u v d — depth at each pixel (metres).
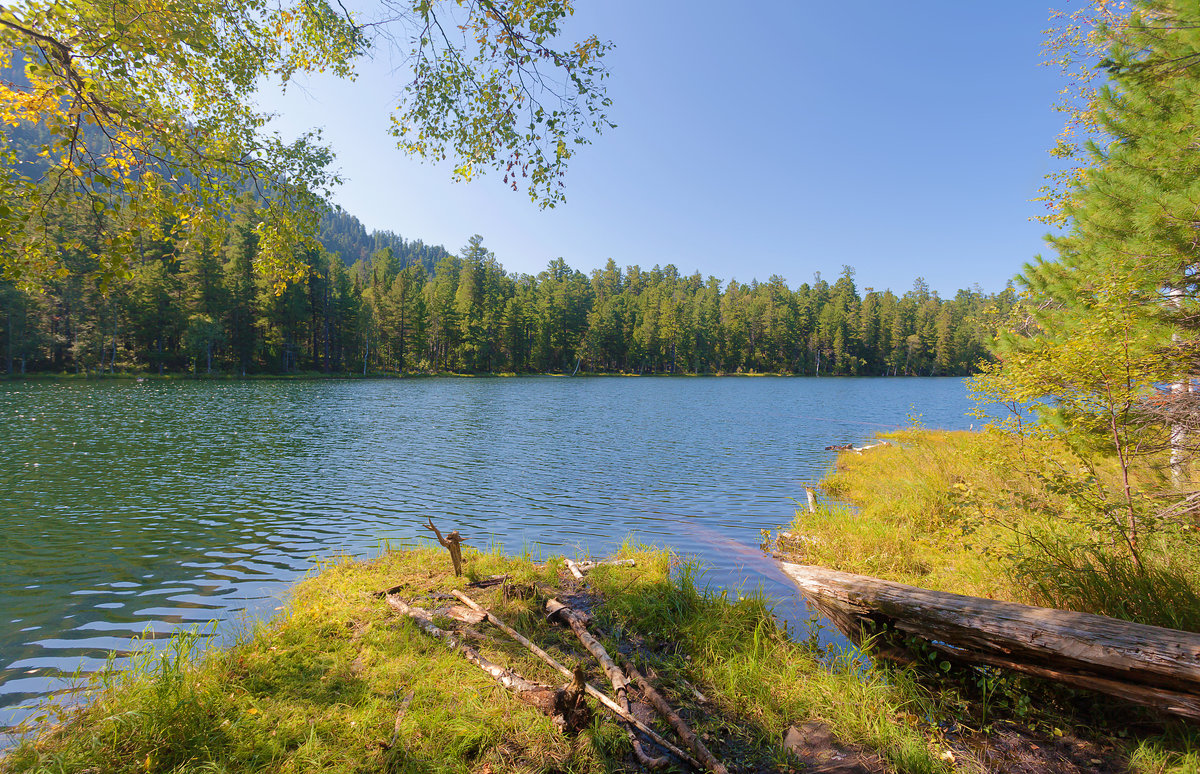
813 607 6.86
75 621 6.55
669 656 5.29
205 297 61.66
